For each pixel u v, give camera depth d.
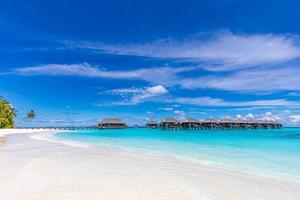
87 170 10.50
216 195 7.28
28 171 10.15
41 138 37.62
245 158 15.10
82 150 18.78
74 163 12.27
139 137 41.78
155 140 32.78
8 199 6.75
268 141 30.14
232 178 9.46
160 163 12.66
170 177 9.34
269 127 100.88
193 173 10.24
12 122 89.94
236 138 37.16
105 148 20.84
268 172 10.85
